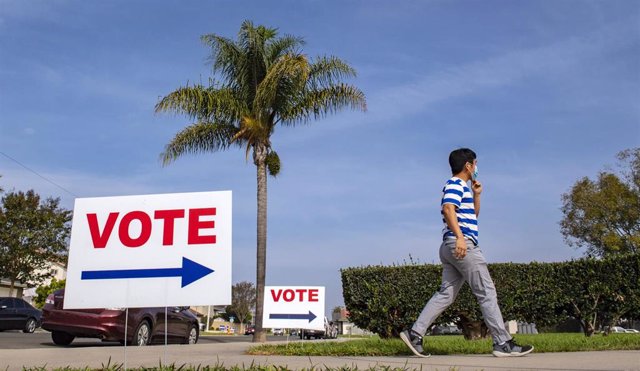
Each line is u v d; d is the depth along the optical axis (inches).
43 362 238.4
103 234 163.9
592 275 334.0
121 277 160.6
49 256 1375.5
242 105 663.1
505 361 194.7
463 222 216.8
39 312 892.6
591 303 334.0
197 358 251.1
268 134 676.1
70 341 498.6
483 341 286.7
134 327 470.3
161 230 161.5
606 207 1546.5
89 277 161.8
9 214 1310.3
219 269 156.0
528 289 337.7
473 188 233.8
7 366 220.2
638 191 1547.7
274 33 676.1
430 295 342.6
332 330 1476.4
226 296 153.9
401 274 348.2
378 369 176.7
